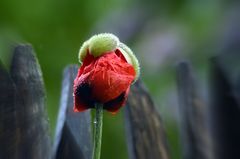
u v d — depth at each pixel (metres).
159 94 1.48
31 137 0.64
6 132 0.62
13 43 0.65
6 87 0.62
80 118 0.72
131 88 0.80
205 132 0.92
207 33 1.53
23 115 0.63
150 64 1.52
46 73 1.51
